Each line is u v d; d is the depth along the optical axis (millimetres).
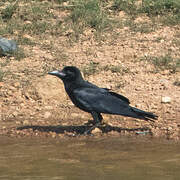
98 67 16547
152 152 10031
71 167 9047
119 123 12562
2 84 15297
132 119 12883
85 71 16094
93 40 18922
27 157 9797
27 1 22297
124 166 9055
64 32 19609
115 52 17859
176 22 20125
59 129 12195
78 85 11781
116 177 8391
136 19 20625
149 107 13695
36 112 13711
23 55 17609
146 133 11727
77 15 20688
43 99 14492
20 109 13930
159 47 18109
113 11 21328
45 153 10094
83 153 10047
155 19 20562
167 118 12820
